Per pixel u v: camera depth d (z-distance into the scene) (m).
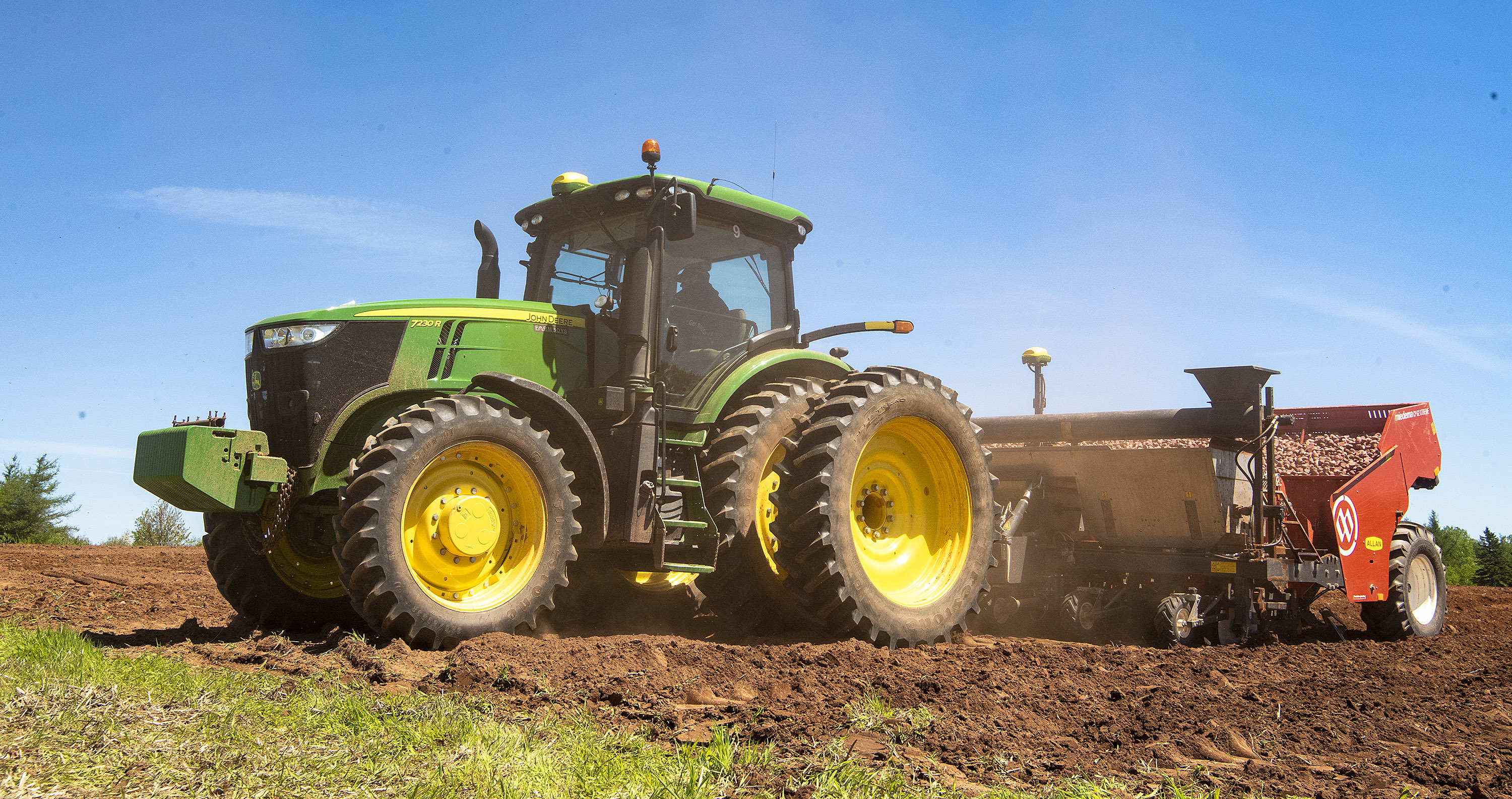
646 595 6.45
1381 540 8.17
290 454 5.38
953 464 6.66
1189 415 7.48
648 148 5.89
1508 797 3.18
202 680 3.73
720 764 2.99
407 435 4.91
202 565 11.73
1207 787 3.16
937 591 6.42
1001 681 4.81
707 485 6.01
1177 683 5.09
